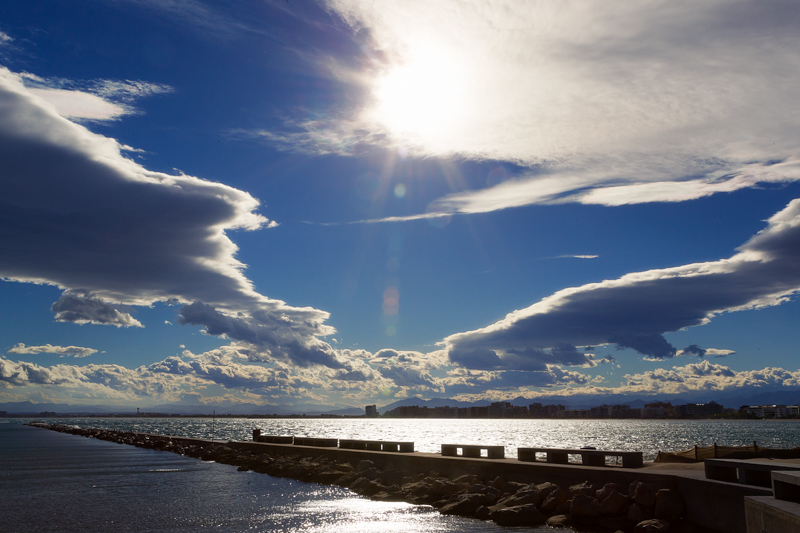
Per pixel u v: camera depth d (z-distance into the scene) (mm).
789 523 13383
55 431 165750
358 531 23703
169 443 80750
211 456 59594
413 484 33094
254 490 35375
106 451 73375
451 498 29078
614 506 23188
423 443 119375
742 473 20062
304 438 56938
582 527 23422
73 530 23859
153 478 42125
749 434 187375
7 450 75188
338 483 37500
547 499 25734
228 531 23734
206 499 31812
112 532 23516
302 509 28641
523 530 23422
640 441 135250
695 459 30172
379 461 41219
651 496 22609
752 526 16078
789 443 126938
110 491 34969
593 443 124188
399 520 25828
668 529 21078
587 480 26281
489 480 31203
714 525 20359
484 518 25969
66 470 48250
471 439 141750
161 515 27062
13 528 24188
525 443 122562
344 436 155375
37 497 32562
